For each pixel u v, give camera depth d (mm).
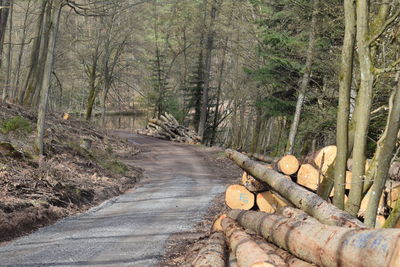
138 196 17516
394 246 3832
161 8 58125
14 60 51500
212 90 57375
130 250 9703
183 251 9867
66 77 58250
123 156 28828
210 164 30000
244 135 54656
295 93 25281
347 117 7855
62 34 42062
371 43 7445
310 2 19859
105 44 46219
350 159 11328
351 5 7746
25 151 16844
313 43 20500
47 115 29156
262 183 11617
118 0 26969
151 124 50750
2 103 24422
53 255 8906
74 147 21281
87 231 11320
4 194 12180
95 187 16969
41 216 11969
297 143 29016
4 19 25922
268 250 6938
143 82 67562
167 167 27266
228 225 9672
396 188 9961
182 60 65938
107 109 79375
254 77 26859
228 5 32875
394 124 6516
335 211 7059
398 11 7047
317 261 5492
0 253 8891
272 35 23719
